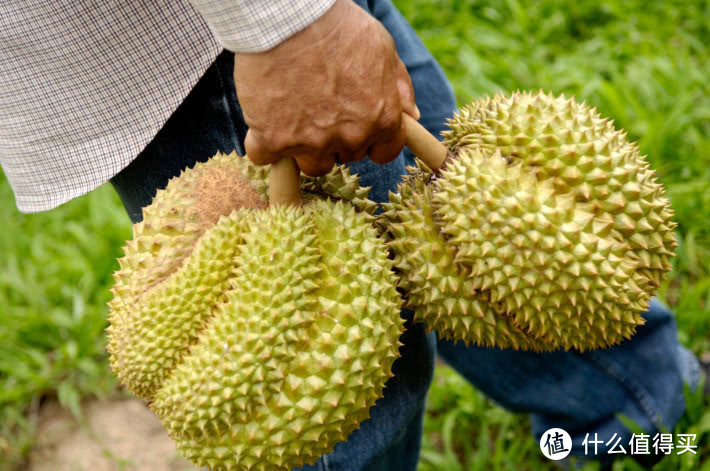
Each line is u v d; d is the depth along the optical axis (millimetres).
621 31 4273
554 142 1215
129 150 1507
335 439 1283
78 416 2855
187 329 1267
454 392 2721
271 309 1196
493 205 1205
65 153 1526
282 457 1240
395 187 1729
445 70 4211
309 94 1173
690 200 3148
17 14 1398
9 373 3072
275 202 1302
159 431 2893
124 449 2824
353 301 1229
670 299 2951
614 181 1223
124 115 1489
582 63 4020
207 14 1155
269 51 1146
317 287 1226
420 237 1296
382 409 1768
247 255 1239
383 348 1250
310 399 1211
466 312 1300
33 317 3162
